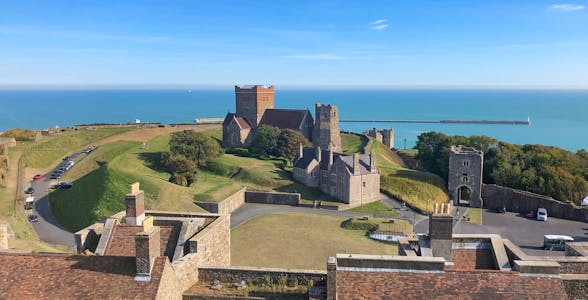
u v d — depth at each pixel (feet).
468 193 401.29
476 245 94.53
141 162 374.63
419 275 80.64
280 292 95.81
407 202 338.34
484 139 438.40
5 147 398.62
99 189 298.76
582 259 88.94
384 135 597.93
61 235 251.19
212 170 393.09
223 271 101.91
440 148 456.45
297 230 270.46
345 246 244.63
